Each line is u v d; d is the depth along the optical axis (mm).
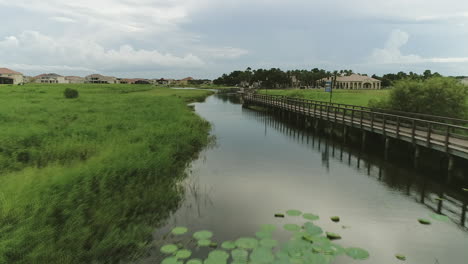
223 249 5195
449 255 5273
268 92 65062
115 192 6820
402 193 8438
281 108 28000
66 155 9453
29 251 4227
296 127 22219
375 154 13445
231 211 7008
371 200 7883
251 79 129000
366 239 5805
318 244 5094
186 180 9312
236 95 70375
